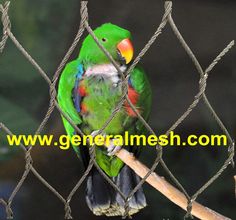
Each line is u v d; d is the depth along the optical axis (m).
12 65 12.94
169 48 13.07
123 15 12.77
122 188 5.79
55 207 9.63
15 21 15.39
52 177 9.63
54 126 9.91
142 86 6.21
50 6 15.52
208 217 4.71
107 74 6.21
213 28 13.52
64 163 9.60
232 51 13.08
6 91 12.90
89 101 6.25
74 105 6.31
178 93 12.55
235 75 12.79
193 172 10.80
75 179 9.66
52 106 4.14
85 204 9.62
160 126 11.88
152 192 10.31
